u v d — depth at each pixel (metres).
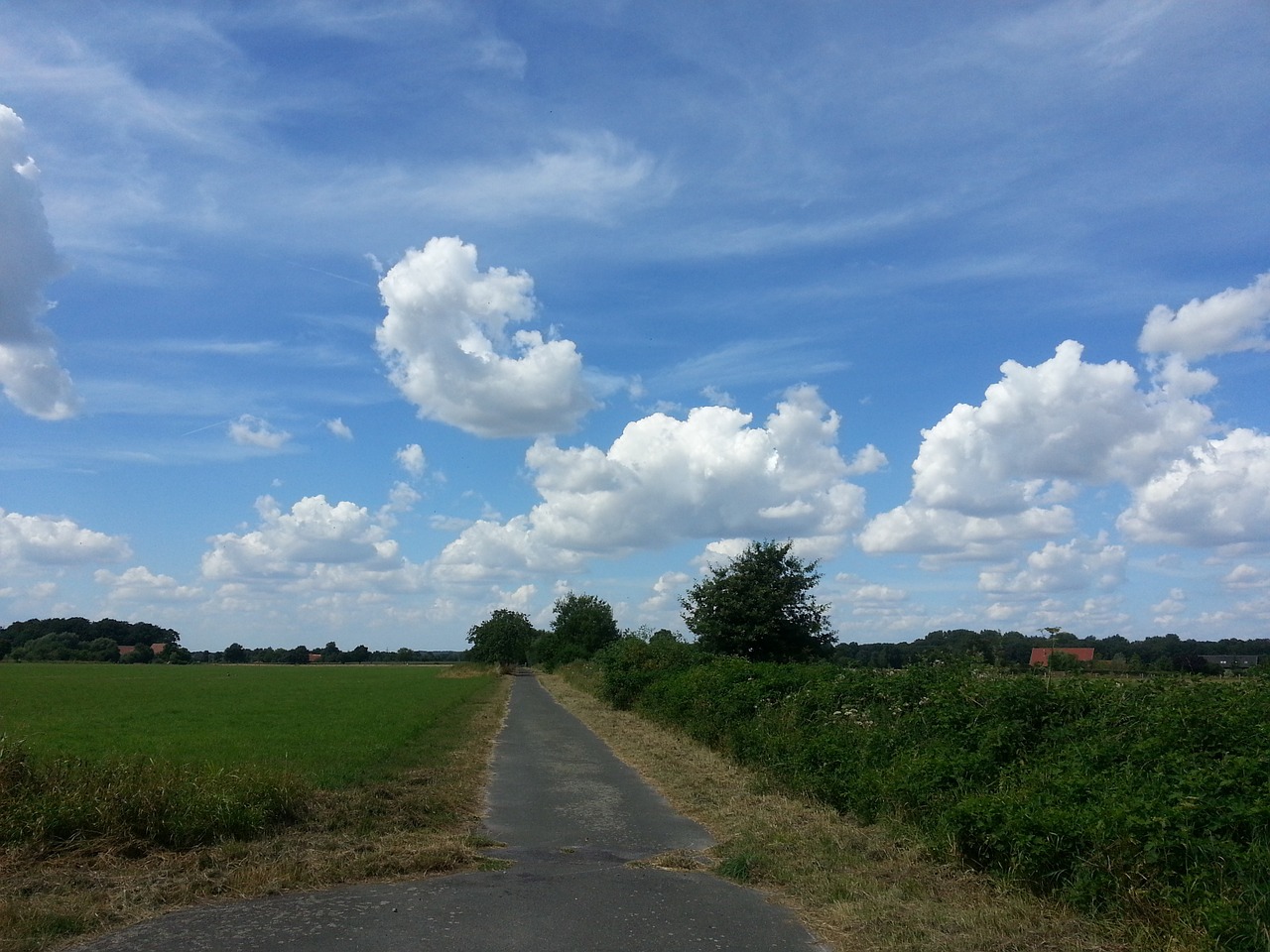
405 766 17.09
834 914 7.43
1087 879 7.05
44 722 27.84
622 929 6.96
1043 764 9.41
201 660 162.00
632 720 29.11
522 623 98.06
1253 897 6.05
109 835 9.00
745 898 8.05
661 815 12.43
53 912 6.93
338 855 9.00
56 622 149.12
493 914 7.25
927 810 9.96
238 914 7.18
